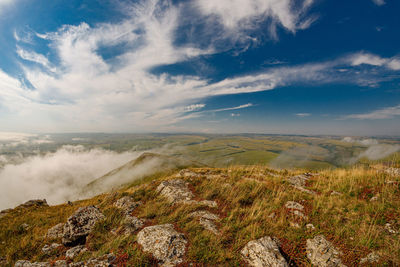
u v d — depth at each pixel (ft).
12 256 32.24
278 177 55.52
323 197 38.60
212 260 23.16
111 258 23.84
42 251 32.63
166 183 53.98
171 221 33.76
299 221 30.37
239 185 47.91
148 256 23.85
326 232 26.89
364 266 20.77
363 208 32.45
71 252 28.94
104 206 48.83
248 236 26.96
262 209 35.35
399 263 20.26
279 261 21.47
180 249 25.27
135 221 35.17
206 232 28.48
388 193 35.55
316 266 21.71
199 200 42.98
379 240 23.85
